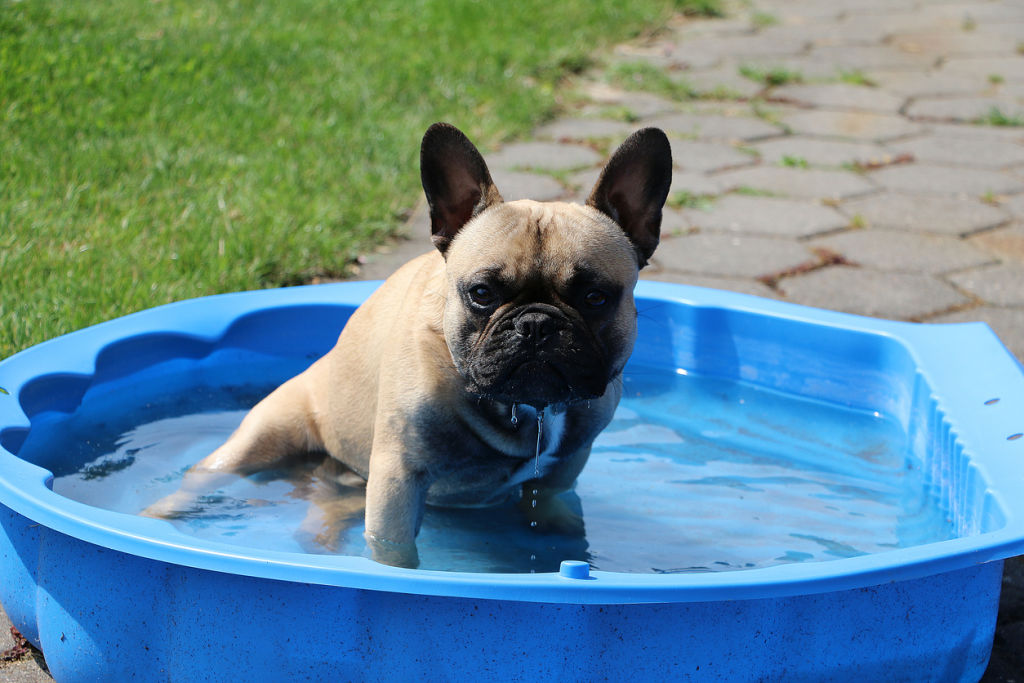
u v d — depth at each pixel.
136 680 2.99
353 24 10.55
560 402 3.30
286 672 2.86
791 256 6.51
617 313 3.44
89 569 2.98
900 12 13.03
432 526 3.86
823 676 2.91
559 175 7.60
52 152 6.78
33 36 8.54
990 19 12.74
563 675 2.79
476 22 10.86
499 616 2.75
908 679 3.02
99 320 5.12
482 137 8.27
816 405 4.95
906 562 2.79
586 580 2.65
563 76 10.01
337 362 4.03
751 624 2.82
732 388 5.10
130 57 8.51
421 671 2.81
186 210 6.25
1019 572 3.76
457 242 3.47
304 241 6.09
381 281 5.39
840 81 10.27
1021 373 4.32
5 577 3.29
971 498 3.74
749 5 13.20
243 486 4.00
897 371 4.77
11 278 5.25
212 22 9.95
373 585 2.66
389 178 7.14
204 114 7.71
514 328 3.19
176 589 2.89
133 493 3.89
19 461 3.33
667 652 2.80
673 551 3.65
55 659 3.11
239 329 5.04
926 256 6.55
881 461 4.40
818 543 3.71
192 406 4.70
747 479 4.21
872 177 7.92
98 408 4.51
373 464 3.54
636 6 12.13
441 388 3.42
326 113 8.14
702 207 7.25
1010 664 3.30
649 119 9.12
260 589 2.82
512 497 4.09
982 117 9.30
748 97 9.76
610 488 4.12
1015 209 7.34
